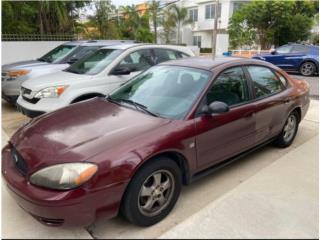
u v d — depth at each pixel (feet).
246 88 12.72
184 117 10.32
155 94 11.83
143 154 8.76
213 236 8.84
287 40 87.97
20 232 9.05
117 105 11.77
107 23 66.59
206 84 11.26
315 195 11.07
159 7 101.14
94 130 9.61
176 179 9.89
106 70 18.42
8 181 8.69
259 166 13.46
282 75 15.35
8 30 52.19
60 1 54.44
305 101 16.48
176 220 9.71
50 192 7.88
